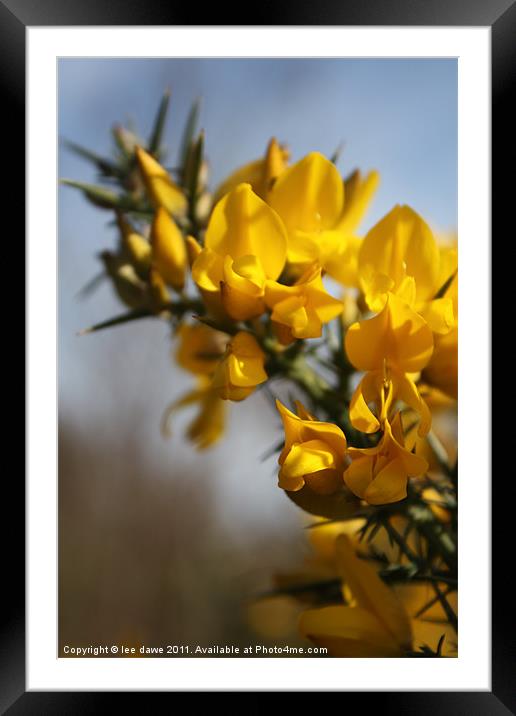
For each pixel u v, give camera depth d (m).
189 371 0.22
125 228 0.20
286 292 0.18
